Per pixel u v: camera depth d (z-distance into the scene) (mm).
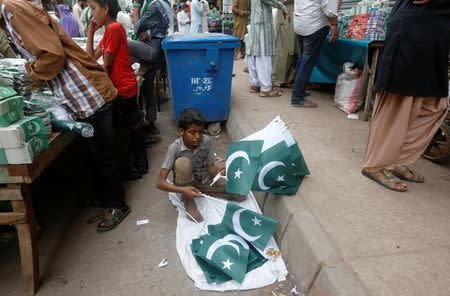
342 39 4309
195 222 2396
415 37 2092
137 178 3275
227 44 3775
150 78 4023
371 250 1810
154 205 2838
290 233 2111
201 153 2508
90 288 1985
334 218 2074
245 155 2367
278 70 5371
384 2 3824
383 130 2404
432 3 2041
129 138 3492
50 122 2064
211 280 1986
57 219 2684
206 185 2580
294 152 2334
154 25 3877
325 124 3725
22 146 1638
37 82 2223
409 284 1590
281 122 2377
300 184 2459
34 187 3166
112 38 2799
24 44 1936
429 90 2201
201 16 9906
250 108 4293
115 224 2549
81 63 2203
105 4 2744
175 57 3725
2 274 2105
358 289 1552
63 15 5551
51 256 2258
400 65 2154
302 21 3875
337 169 2693
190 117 2279
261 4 4375
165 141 4168
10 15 1846
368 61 3691
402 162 2549
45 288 1991
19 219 1823
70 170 3508
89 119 2340
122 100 3010
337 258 1750
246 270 2021
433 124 2422
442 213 2143
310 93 5164
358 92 4027
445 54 2133
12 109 1670
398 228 1992
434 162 2893
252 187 2320
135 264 2172
